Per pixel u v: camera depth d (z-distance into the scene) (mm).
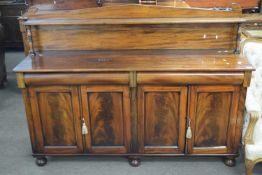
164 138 2334
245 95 2180
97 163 2488
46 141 2377
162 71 2115
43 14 2363
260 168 2393
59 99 2238
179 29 2373
